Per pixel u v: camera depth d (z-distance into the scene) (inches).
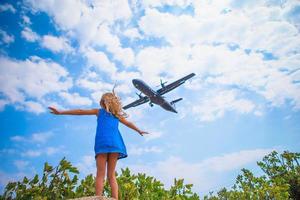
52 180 140.9
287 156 378.0
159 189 163.8
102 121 137.5
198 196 170.9
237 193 312.8
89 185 150.3
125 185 147.1
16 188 132.2
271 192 277.9
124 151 136.6
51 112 133.4
